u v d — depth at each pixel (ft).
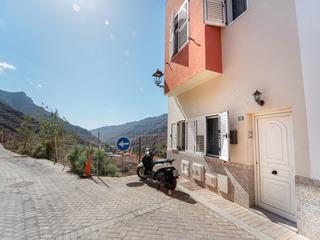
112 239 10.45
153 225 12.12
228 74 16.90
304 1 10.57
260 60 13.73
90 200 16.69
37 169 32.24
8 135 103.24
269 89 12.92
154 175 21.54
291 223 11.88
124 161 39.17
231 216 13.20
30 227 11.78
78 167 28.58
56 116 52.08
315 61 9.94
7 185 21.85
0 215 13.60
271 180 13.56
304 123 10.52
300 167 10.58
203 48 17.43
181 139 26.40
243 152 15.01
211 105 19.29
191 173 22.72
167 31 27.66
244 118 15.03
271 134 13.64
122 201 16.47
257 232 11.02
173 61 24.16
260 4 13.92
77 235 10.85
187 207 15.21
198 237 10.76
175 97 28.04
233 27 16.47
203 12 17.16
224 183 16.72
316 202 9.70
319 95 9.73
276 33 12.59
